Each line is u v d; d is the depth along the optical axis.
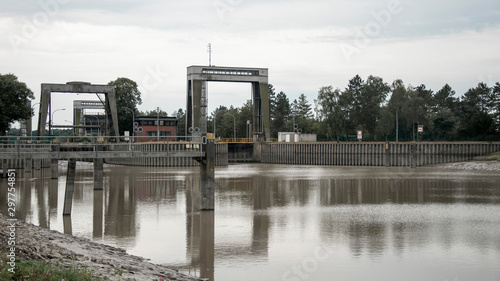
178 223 49.12
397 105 151.50
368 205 59.97
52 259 25.14
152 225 48.12
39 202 62.78
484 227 46.44
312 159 146.00
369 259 36.22
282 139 166.50
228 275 32.62
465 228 46.06
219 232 45.03
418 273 33.06
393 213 54.12
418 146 125.69
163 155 54.81
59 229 46.12
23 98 95.81
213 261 35.78
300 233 44.44
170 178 97.38
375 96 169.38
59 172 111.25
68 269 23.39
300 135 165.88
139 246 39.91
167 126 164.12
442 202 61.84
